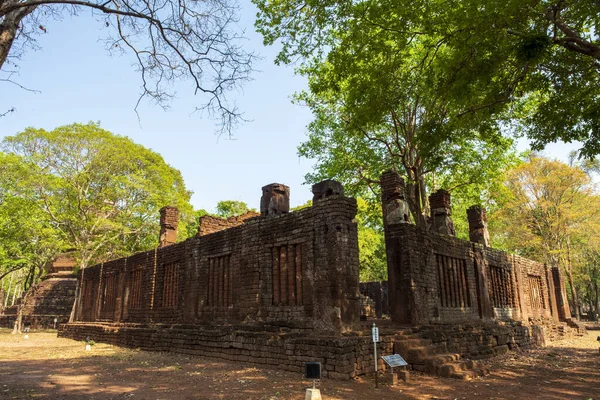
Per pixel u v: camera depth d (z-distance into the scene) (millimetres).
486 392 8820
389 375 9430
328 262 11570
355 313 11391
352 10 11883
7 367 12391
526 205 35250
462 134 13789
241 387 8891
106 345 19547
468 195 24344
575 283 40281
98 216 29828
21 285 48469
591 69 10914
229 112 9398
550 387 9547
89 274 26875
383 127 22625
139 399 7922
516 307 20641
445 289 15398
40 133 27969
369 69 12922
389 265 13742
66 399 7969
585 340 23000
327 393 8258
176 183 39406
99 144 29344
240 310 14039
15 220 26766
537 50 9227
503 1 9531
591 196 33344
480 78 10742
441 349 11766
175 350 15305
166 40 8430
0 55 6379
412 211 20844
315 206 12352
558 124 11234
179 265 18141
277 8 12992
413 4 11172
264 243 13820
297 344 10680
